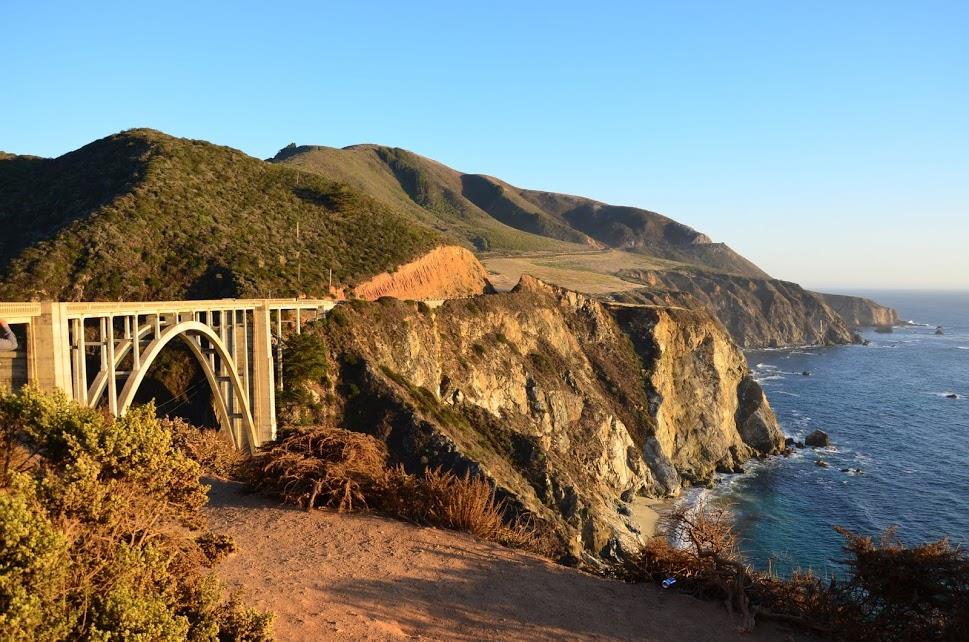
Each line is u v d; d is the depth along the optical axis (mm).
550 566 12953
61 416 7980
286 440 16922
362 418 43438
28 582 5734
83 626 5988
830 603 10719
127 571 6816
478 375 58656
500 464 47531
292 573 10891
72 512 6977
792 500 54406
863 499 53594
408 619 9547
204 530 10578
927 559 10273
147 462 8055
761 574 11672
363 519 14820
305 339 44031
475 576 11758
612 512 50500
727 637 9852
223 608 7781
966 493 54781
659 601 11266
